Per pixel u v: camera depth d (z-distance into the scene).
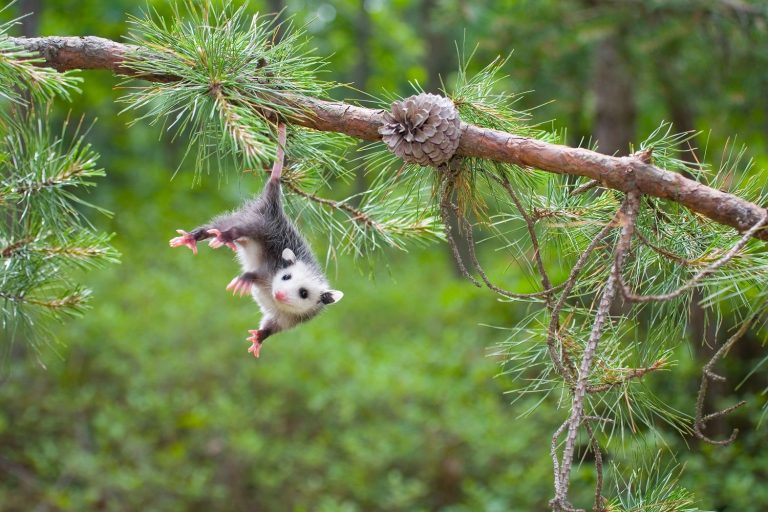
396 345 14.06
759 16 8.84
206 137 3.67
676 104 11.18
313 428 11.41
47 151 3.88
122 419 10.79
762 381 10.05
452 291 14.51
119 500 9.89
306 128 3.80
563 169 3.38
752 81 9.70
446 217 3.83
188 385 11.69
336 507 9.62
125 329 12.10
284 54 3.77
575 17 10.08
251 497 10.29
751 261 3.31
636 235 3.42
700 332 10.10
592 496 8.63
